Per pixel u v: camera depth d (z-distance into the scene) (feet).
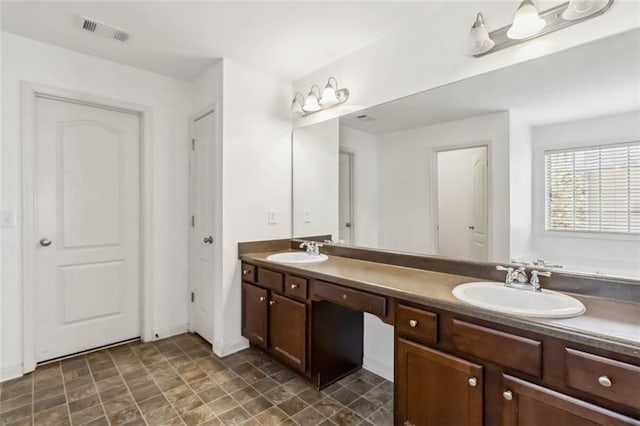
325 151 8.70
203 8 6.21
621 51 4.37
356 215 7.98
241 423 5.75
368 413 6.07
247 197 8.81
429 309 4.68
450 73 6.01
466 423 4.31
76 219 8.36
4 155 7.14
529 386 3.77
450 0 5.84
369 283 5.46
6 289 7.16
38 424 5.69
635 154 4.33
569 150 4.89
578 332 3.39
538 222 5.21
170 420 5.82
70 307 8.29
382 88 7.21
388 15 6.34
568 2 4.64
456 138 6.14
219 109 8.43
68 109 8.20
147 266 9.25
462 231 6.15
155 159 9.41
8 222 7.18
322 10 6.22
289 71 9.04
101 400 6.41
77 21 6.70
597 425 3.31
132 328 9.30
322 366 6.89
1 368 7.07
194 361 8.09
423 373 4.76
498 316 3.94
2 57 7.13
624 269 4.44
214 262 8.79
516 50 5.21
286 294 7.32
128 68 8.89
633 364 3.14
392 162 7.21
